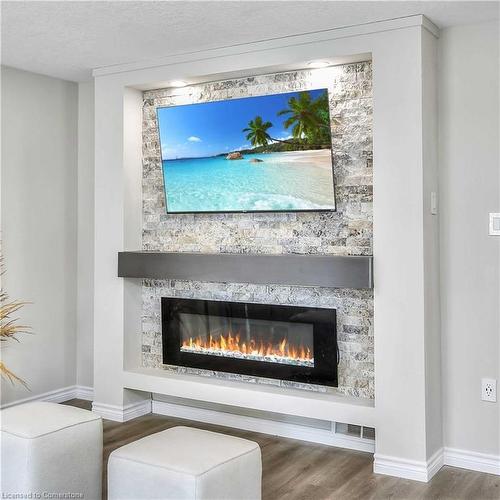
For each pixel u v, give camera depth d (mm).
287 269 4027
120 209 4742
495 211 3715
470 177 3777
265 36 4000
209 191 4457
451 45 3812
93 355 5234
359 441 4145
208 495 2676
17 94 4844
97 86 4816
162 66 4504
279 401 4168
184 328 4695
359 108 4008
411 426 3701
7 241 4801
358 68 4004
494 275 3727
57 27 3830
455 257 3836
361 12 3566
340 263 3852
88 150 5246
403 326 3713
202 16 3633
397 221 3713
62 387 5242
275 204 4223
